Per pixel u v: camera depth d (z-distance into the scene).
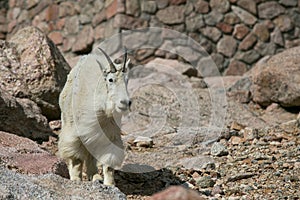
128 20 30.67
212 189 15.23
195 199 8.91
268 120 22.81
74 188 12.72
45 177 12.93
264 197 14.42
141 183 15.98
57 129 20.56
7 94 19.22
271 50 32.38
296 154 17.81
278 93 23.47
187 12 31.64
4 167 13.19
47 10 34.97
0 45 21.41
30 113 19.45
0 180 12.19
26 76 20.80
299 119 21.39
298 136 20.08
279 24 32.53
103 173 15.09
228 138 20.27
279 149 18.59
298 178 15.62
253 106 24.48
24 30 22.22
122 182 15.98
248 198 14.37
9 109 18.88
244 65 32.09
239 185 15.44
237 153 18.44
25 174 13.38
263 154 17.89
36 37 21.70
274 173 16.12
